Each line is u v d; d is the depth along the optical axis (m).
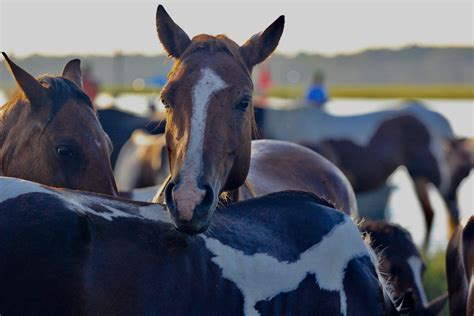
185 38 6.94
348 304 5.97
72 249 4.91
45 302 4.80
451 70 98.38
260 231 5.88
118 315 4.99
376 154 22.58
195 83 6.22
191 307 5.28
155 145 17.53
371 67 98.38
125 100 38.06
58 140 7.17
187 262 5.36
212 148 6.02
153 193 10.23
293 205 6.19
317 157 10.52
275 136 21.89
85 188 7.22
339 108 38.78
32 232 4.87
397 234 9.02
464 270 7.93
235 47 6.85
